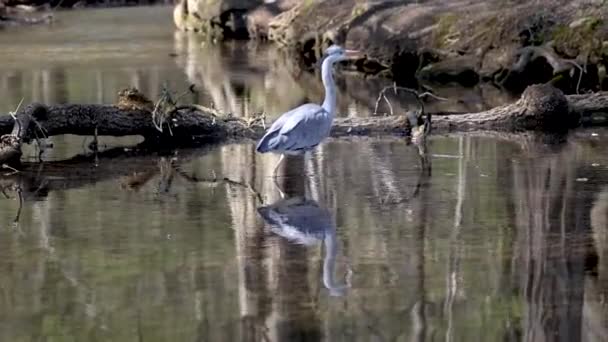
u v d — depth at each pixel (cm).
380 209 1288
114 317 944
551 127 1805
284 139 1405
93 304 977
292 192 1381
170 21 4003
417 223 1220
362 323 916
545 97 1795
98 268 1075
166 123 1695
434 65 2442
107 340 888
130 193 1389
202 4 3538
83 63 2758
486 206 1288
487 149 1633
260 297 986
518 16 2336
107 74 2548
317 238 1170
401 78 2523
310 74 2611
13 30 3641
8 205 1335
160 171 1520
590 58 2145
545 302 952
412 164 1534
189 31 3653
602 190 1351
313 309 955
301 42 2911
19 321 938
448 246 1130
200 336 899
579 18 2223
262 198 1353
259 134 1758
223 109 2025
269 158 1599
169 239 1173
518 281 1014
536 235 1159
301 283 1022
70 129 1634
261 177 1473
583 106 1842
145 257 1109
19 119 1588
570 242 1133
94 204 1333
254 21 3359
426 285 1009
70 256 1116
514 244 1131
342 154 1619
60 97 2170
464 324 912
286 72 2634
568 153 1588
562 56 2206
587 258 1079
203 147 1698
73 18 4097
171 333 905
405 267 1065
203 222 1241
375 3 2731
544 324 903
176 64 2766
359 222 1231
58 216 1277
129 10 4431
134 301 983
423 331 898
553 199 1311
